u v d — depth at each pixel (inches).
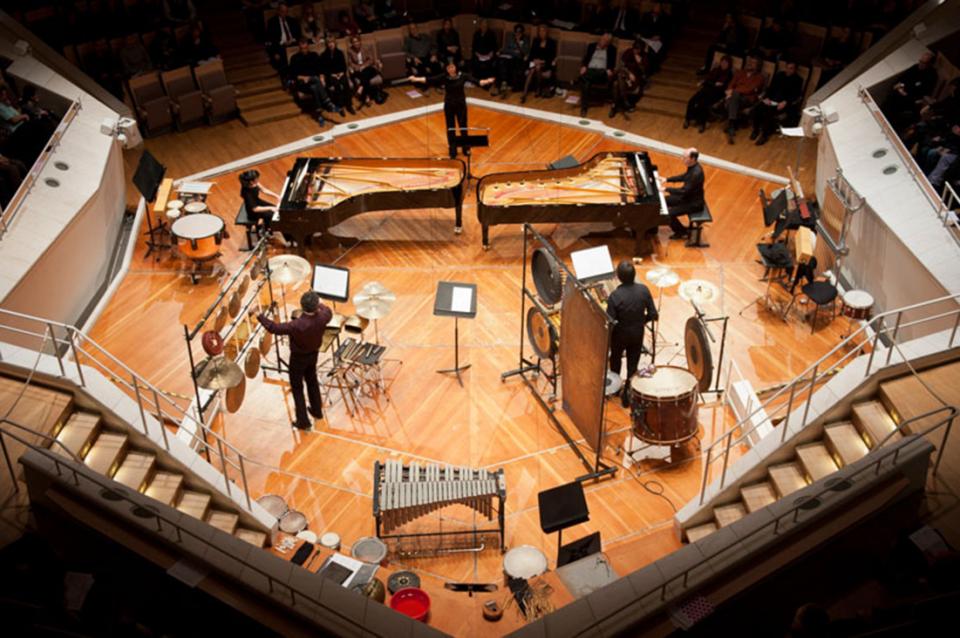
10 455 322.3
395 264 526.3
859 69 588.1
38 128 526.3
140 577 297.7
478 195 523.8
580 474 394.6
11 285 416.8
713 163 618.8
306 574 298.5
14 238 440.8
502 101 709.9
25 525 301.0
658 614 281.7
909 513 309.4
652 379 385.7
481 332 474.6
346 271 436.5
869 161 506.9
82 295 484.1
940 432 332.8
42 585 270.7
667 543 361.1
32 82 562.9
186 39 674.8
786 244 510.9
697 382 387.2
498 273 518.9
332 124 675.4
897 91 562.3
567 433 413.4
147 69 658.2
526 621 323.0
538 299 470.0
